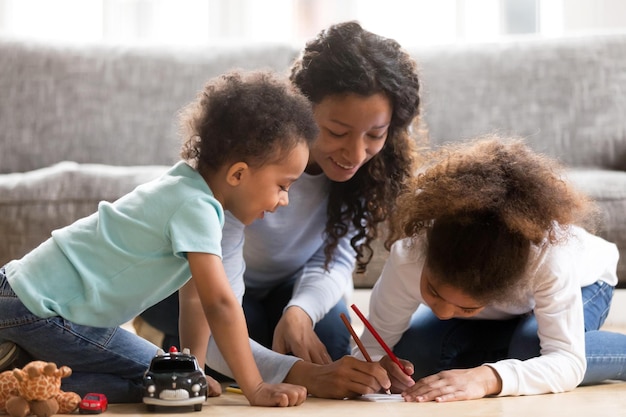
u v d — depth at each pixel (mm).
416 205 1912
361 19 4445
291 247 2303
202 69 3803
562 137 3643
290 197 2211
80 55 3822
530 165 1915
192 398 1683
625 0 4352
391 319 2127
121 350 1799
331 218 2248
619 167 3605
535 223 1832
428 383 1844
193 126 1850
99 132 3732
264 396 1750
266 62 3805
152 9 4504
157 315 2279
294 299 2232
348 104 1983
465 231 1807
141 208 1760
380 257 3115
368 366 1855
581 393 1941
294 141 1796
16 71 3775
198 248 1696
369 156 2082
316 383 1869
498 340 2246
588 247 2238
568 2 4391
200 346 1972
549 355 1940
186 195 1752
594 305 2246
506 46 3816
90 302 1743
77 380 1789
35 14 4363
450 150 2080
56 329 1741
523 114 3688
